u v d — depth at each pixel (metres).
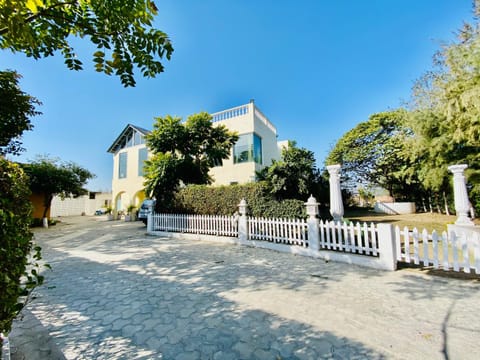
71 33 2.26
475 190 10.41
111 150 21.34
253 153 13.80
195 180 11.45
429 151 10.89
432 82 9.07
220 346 2.36
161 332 2.63
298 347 2.30
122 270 5.01
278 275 4.52
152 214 10.48
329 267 4.98
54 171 15.70
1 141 9.65
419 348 2.24
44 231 12.38
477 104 6.09
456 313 2.89
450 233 4.30
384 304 3.19
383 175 17.91
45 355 2.24
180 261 5.66
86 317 3.00
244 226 7.44
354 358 2.12
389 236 4.70
